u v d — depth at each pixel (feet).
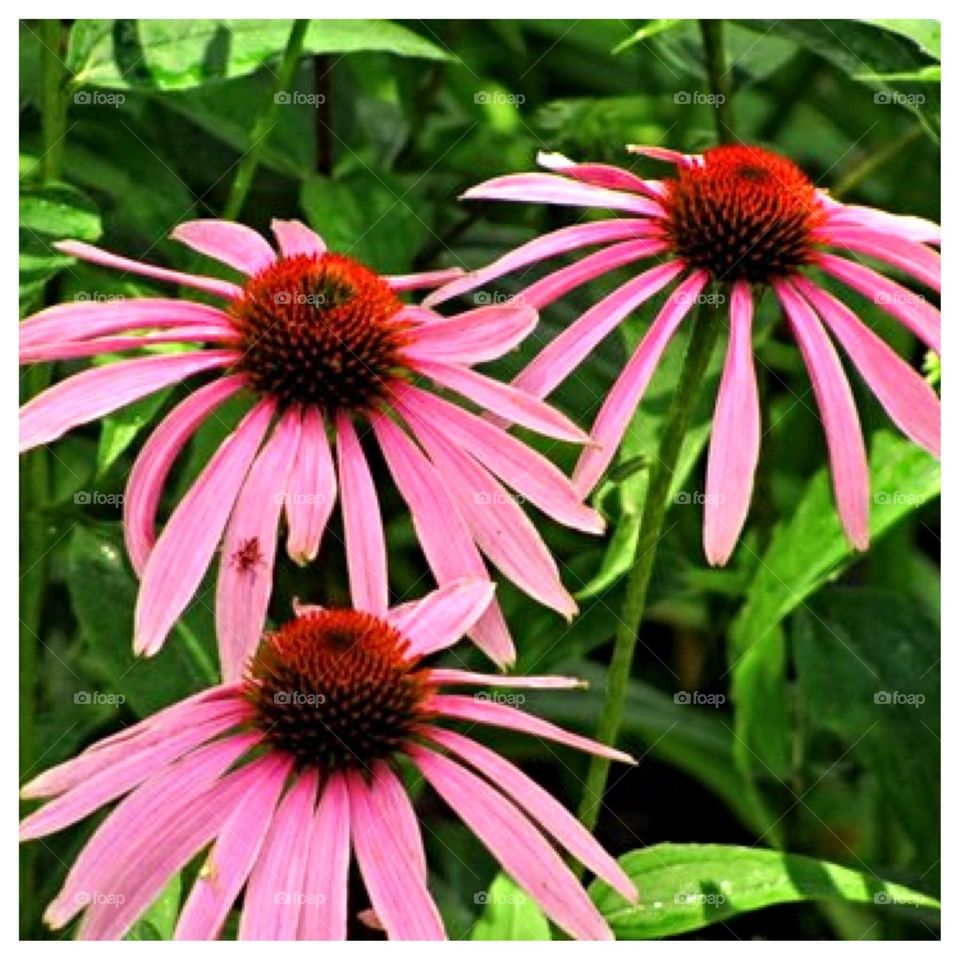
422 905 2.11
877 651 2.51
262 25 2.44
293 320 2.27
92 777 2.15
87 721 2.44
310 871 2.12
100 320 2.28
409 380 2.32
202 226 2.38
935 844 2.48
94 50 2.41
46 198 2.30
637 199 2.34
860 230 2.32
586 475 2.24
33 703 2.36
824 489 2.41
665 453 2.26
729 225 2.29
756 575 2.46
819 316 2.29
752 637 2.41
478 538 2.24
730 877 2.22
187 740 2.17
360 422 2.44
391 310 2.30
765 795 2.52
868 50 2.51
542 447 2.44
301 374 2.26
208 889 2.10
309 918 2.10
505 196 2.32
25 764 2.35
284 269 2.29
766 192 2.30
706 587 2.51
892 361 2.27
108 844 2.12
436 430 2.27
